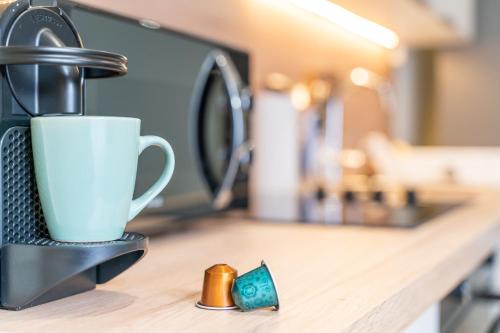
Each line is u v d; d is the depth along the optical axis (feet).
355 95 8.61
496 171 9.89
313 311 2.11
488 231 3.95
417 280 2.56
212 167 3.76
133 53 3.16
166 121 3.40
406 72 10.97
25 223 2.17
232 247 3.18
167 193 3.36
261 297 2.07
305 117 6.72
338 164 7.34
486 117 10.99
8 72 2.11
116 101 3.07
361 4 6.08
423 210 4.71
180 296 2.25
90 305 2.14
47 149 2.05
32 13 2.20
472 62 11.00
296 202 5.10
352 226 3.85
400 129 10.81
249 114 4.14
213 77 3.77
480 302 4.39
